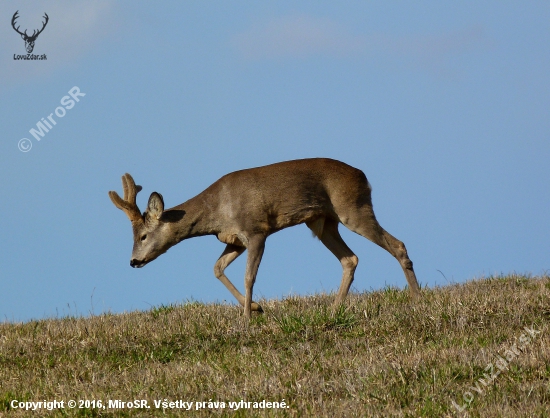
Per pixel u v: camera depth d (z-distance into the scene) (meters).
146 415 24.44
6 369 30.45
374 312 34.25
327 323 32.88
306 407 23.78
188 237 38.53
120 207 38.94
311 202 37.75
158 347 32.38
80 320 38.56
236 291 37.97
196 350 31.77
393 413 22.66
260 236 37.44
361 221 37.81
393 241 38.09
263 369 27.55
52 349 32.91
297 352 29.89
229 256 38.56
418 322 32.28
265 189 37.25
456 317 32.34
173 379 27.36
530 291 35.97
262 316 35.59
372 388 24.77
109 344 32.81
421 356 27.25
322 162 38.22
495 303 33.50
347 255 39.09
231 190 37.56
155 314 39.47
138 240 38.69
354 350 30.09
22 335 35.66
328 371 27.02
